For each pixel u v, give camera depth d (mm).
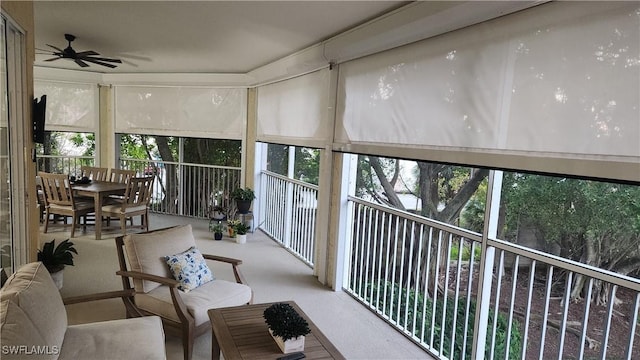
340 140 3807
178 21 3516
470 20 2328
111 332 2193
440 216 4438
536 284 3271
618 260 2578
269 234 6020
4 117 2557
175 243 3062
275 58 4836
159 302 2680
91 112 6805
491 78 2260
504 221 3305
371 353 2883
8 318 1609
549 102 1953
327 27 3414
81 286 3748
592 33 1775
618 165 1686
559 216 2924
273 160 6453
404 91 2945
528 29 2049
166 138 7355
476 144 2354
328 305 3641
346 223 3959
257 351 2018
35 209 3064
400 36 2861
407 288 3258
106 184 5602
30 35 2885
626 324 2611
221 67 5723
